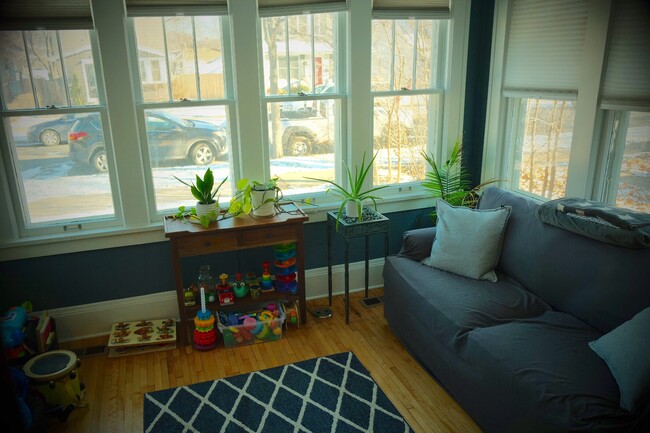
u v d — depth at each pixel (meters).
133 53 2.80
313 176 3.39
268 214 2.96
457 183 3.44
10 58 2.59
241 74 2.95
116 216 3.00
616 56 2.47
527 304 2.41
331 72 3.23
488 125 3.50
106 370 2.70
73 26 2.58
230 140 3.12
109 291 3.04
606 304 2.11
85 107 2.76
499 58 3.30
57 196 2.87
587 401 1.67
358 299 3.49
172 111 2.95
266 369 2.68
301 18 3.06
